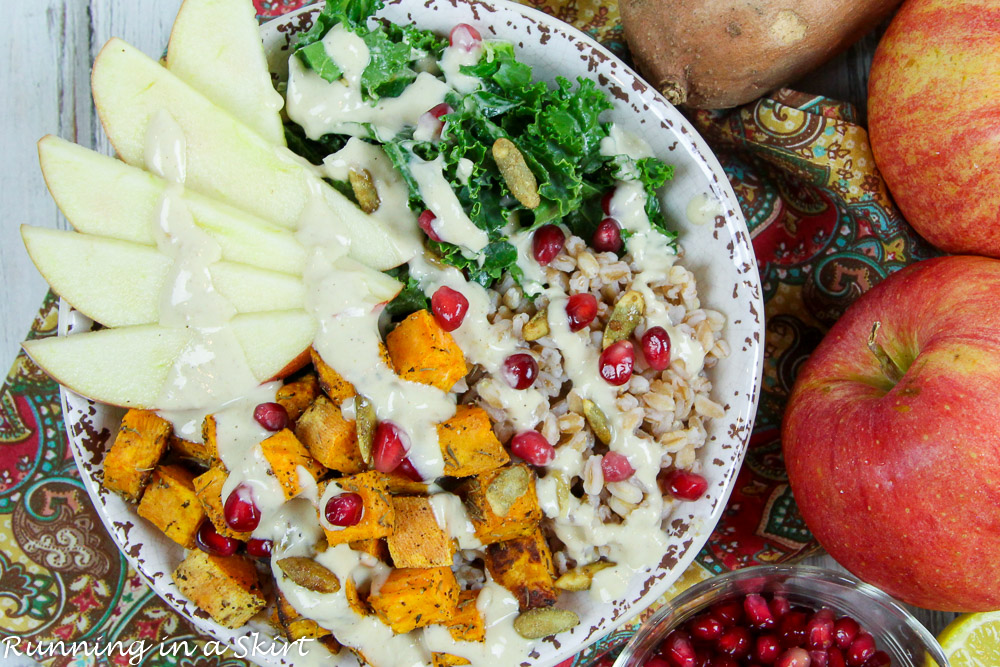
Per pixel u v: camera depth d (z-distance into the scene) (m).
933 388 0.35
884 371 0.38
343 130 0.36
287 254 0.36
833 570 0.40
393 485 0.36
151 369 0.36
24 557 0.42
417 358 0.36
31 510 0.42
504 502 0.36
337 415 0.36
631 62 0.41
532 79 0.37
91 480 0.37
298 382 0.37
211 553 0.37
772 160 0.40
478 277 0.38
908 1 0.37
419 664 0.37
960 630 0.41
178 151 0.35
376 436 0.36
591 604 0.38
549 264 0.38
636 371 0.38
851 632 0.40
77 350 0.36
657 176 0.37
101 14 0.42
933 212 0.38
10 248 0.42
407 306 0.37
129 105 0.35
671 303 0.38
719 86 0.38
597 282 0.38
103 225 0.35
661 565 0.37
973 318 0.36
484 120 0.36
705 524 0.37
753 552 0.42
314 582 0.36
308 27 0.37
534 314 0.38
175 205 0.35
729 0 0.36
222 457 0.36
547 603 0.37
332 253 0.36
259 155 0.36
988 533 0.35
